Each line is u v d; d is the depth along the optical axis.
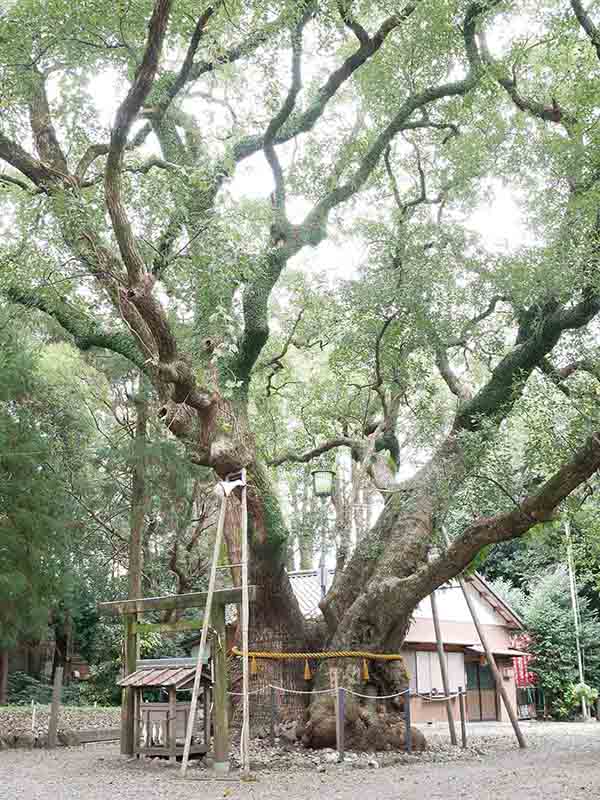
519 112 14.52
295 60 13.18
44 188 12.16
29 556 14.27
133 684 11.75
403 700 13.22
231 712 13.24
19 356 14.88
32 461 14.49
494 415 13.97
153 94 12.42
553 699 29.72
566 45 13.34
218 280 11.44
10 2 11.52
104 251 10.86
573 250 12.19
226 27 11.30
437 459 14.58
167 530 20.33
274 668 13.28
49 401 17.33
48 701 23.31
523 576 35.25
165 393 12.01
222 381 13.59
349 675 12.81
